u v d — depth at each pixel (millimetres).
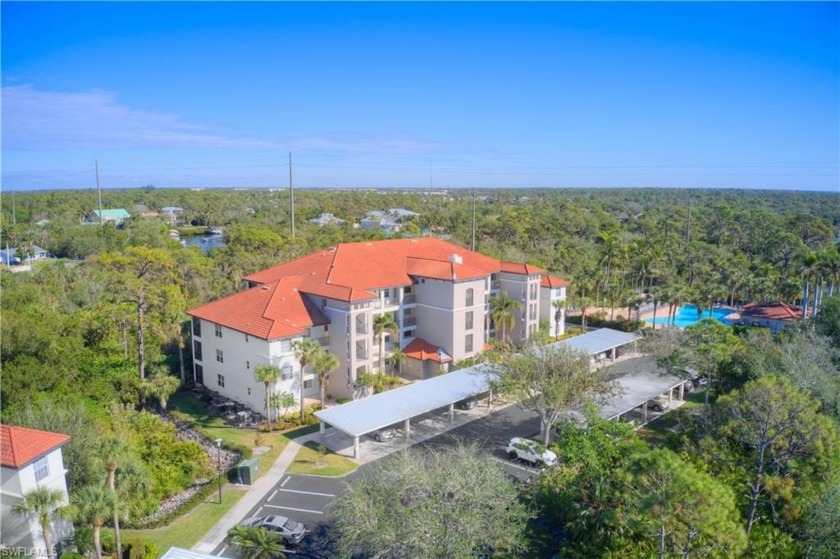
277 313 55719
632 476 28047
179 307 64812
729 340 51438
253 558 30297
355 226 193500
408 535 26625
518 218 146875
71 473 33438
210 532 34719
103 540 31672
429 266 66688
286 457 44875
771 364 46344
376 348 60875
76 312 65938
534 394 46875
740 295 105625
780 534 29875
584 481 32750
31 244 134500
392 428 50219
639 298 87750
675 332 59406
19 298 58531
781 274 108938
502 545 29000
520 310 73500
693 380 52875
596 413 37812
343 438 48375
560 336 80125
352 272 64000
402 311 65688
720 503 24219
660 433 50031
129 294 62531
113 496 29031
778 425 30703
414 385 53281
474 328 66188
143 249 83062
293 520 36062
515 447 44438
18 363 46000
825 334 59875
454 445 47062
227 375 57656
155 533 34344
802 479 30422
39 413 37250
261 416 53125
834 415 38750
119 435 35750
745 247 132125
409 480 28641
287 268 68000
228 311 58312
